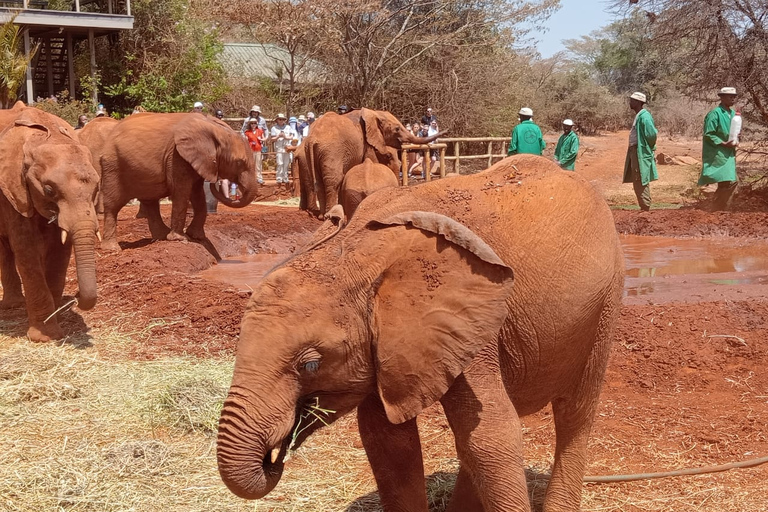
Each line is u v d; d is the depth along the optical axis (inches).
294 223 626.2
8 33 873.5
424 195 151.5
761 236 562.9
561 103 1927.9
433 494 191.6
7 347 308.3
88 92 1171.9
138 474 199.6
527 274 149.5
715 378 271.1
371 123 637.3
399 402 131.8
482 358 140.8
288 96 1375.5
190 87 1251.2
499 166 162.9
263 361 125.0
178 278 410.6
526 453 217.9
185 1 1266.0
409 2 1330.0
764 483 198.2
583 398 171.0
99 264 456.8
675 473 202.8
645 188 649.6
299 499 187.9
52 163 304.3
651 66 2338.8
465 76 1304.1
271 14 1237.7
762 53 755.4
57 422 236.4
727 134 653.3
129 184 498.9
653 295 376.2
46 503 185.6
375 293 131.8
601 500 189.9
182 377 263.0
